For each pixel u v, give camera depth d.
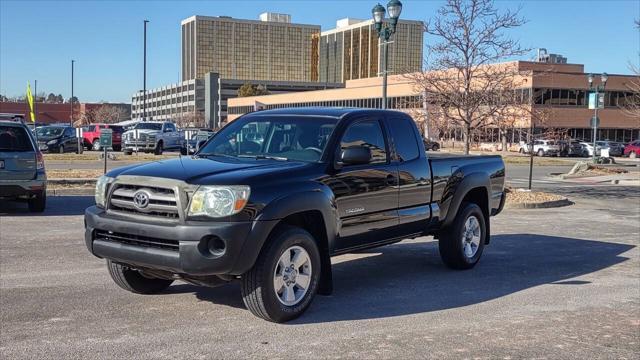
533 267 8.79
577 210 16.16
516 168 36.81
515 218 14.30
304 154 6.39
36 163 12.20
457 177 8.05
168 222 5.36
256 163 6.10
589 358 5.15
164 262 5.33
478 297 7.01
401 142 7.31
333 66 168.12
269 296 5.58
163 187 5.40
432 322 6.00
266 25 182.62
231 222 5.27
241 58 182.12
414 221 7.36
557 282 7.88
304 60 188.25
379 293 7.07
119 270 6.39
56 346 5.07
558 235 11.84
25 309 6.09
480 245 8.63
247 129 7.00
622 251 10.24
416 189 7.35
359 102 82.25
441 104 17.31
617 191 22.28
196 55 176.62
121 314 5.99
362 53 149.50
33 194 12.23
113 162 27.34
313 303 6.56
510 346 5.38
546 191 22.02
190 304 6.37
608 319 6.27
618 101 67.19
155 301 6.46
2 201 14.29
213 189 5.30
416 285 7.50
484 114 17.05
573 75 64.06
